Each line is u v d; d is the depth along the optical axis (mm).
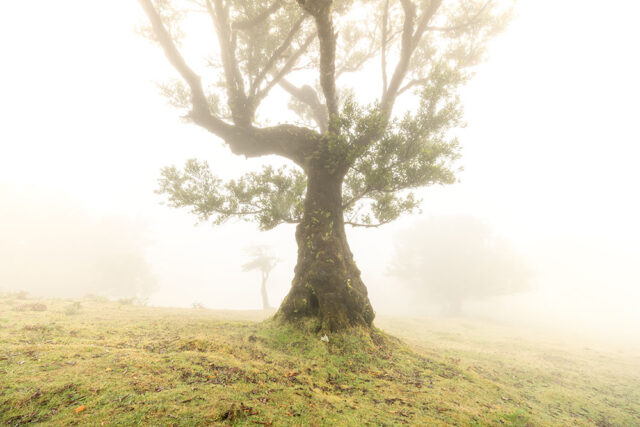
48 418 3117
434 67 9836
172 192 9898
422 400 5277
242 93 10930
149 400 3670
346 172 10773
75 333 6578
